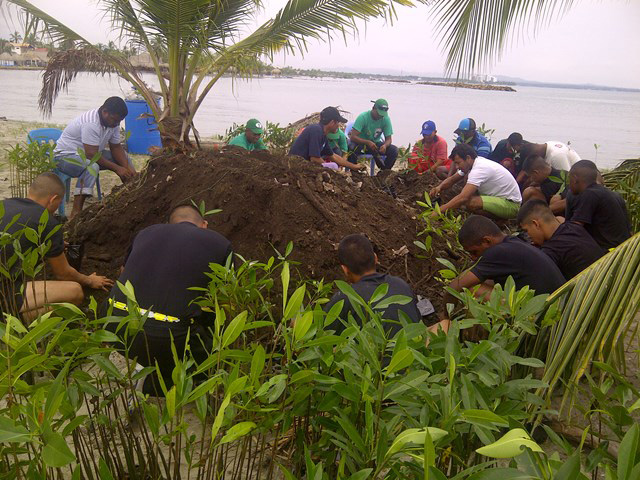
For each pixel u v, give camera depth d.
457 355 2.12
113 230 5.55
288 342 2.00
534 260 3.95
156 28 7.16
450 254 5.50
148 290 3.36
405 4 7.11
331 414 2.28
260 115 25.30
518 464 1.68
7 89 36.50
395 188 8.46
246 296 2.80
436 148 9.81
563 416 3.59
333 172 5.80
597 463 1.91
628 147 20.86
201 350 3.46
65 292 4.11
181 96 7.63
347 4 7.22
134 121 12.76
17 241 2.96
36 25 7.30
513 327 2.45
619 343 3.14
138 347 3.33
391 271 5.07
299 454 2.30
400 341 1.93
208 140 14.23
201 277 3.41
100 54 7.72
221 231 5.00
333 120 8.04
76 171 7.39
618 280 2.98
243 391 1.96
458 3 5.39
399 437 1.62
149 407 1.88
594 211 5.01
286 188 5.10
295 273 4.68
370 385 1.96
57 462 1.59
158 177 5.83
